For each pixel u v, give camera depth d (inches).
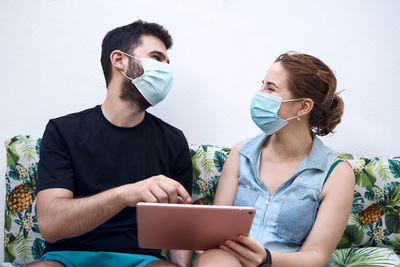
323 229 51.4
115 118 58.9
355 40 75.7
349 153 76.1
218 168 66.8
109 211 44.9
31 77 72.1
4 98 71.7
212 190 66.7
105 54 60.6
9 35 71.0
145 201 43.0
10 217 61.8
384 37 75.5
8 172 62.4
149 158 59.7
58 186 52.0
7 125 72.1
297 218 53.2
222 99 75.6
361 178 65.6
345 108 76.5
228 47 75.0
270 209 54.8
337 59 76.0
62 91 72.9
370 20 75.5
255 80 75.8
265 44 75.4
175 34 74.2
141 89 58.0
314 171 55.4
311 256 48.8
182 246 44.1
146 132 60.8
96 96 73.9
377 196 65.1
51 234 47.4
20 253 61.4
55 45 72.2
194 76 74.9
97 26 72.8
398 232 64.8
